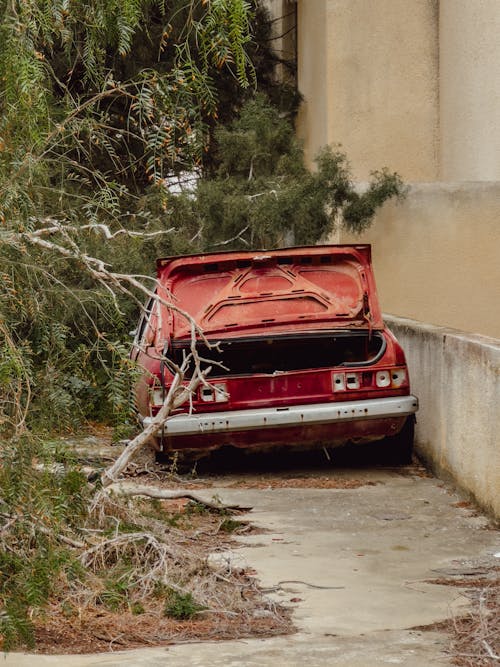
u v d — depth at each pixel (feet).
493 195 49.60
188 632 17.31
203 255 34.17
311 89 62.75
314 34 61.72
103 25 17.39
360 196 49.21
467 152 54.65
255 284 34.37
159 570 20.03
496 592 19.51
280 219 46.57
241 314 33.50
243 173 52.44
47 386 18.58
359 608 18.63
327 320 33.45
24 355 17.76
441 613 18.25
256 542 24.00
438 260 50.06
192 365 33.47
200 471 34.12
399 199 49.93
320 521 26.35
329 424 32.50
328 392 32.55
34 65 16.39
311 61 62.75
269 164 52.11
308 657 15.64
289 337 32.65
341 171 48.55
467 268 49.90
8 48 16.42
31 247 18.25
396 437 34.40
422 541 24.03
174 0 41.47
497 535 24.59
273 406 32.40
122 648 16.31
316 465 35.06
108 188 19.19
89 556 20.21
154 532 22.68
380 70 58.59
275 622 17.85
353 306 33.83
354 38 58.49
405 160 58.95
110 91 18.13
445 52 57.11
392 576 20.89
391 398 32.68
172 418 31.76
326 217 47.98
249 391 32.42
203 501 27.12
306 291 33.99
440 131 58.59
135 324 41.06
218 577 20.20
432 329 34.06
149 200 36.60
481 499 27.04
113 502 22.80
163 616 18.17
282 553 22.89
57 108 20.22
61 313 20.21
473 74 53.57
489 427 26.27
